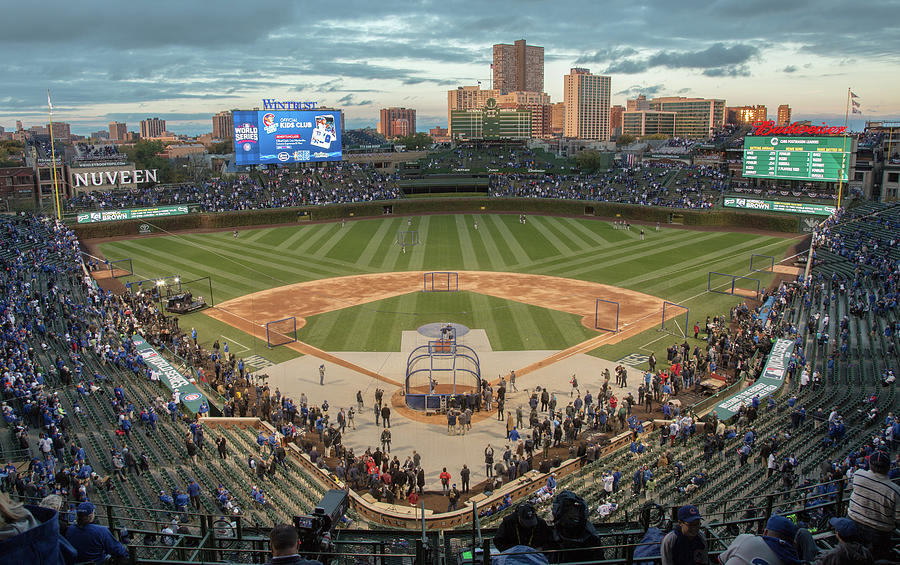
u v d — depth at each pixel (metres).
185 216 108.06
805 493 25.53
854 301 57.16
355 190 126.62
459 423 40.66
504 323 59.66
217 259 86.25
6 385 36.72
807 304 58.69
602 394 41.81
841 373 42.88
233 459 34.50
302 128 123.94
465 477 32.59
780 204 101.81
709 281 69.50
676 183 119.44
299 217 115.81
